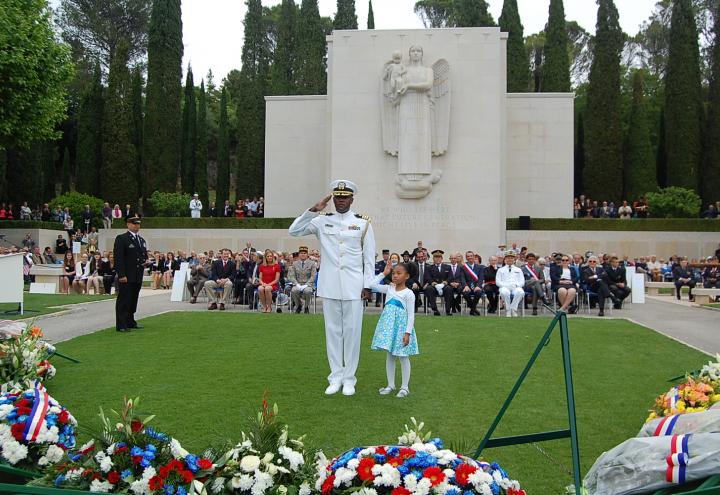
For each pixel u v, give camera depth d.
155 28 40.97
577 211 34.12
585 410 7.68
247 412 7.38
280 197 33.00
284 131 33.00
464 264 18.39
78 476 4.15
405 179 26.81
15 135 23.31
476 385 8.88
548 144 31.70
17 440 5.00
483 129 27.08
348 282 8.61
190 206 35.75
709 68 51.97
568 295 18.09
